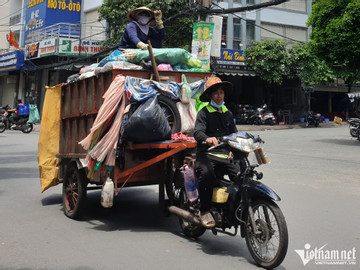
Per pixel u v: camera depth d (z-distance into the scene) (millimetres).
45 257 3666
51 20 26547
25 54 26484
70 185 5332
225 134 4004
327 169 9008
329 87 28484
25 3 30531
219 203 3754
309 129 22703
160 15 5867
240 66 23500
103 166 4539
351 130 16188
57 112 6238
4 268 3387
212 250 3939
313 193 6566
